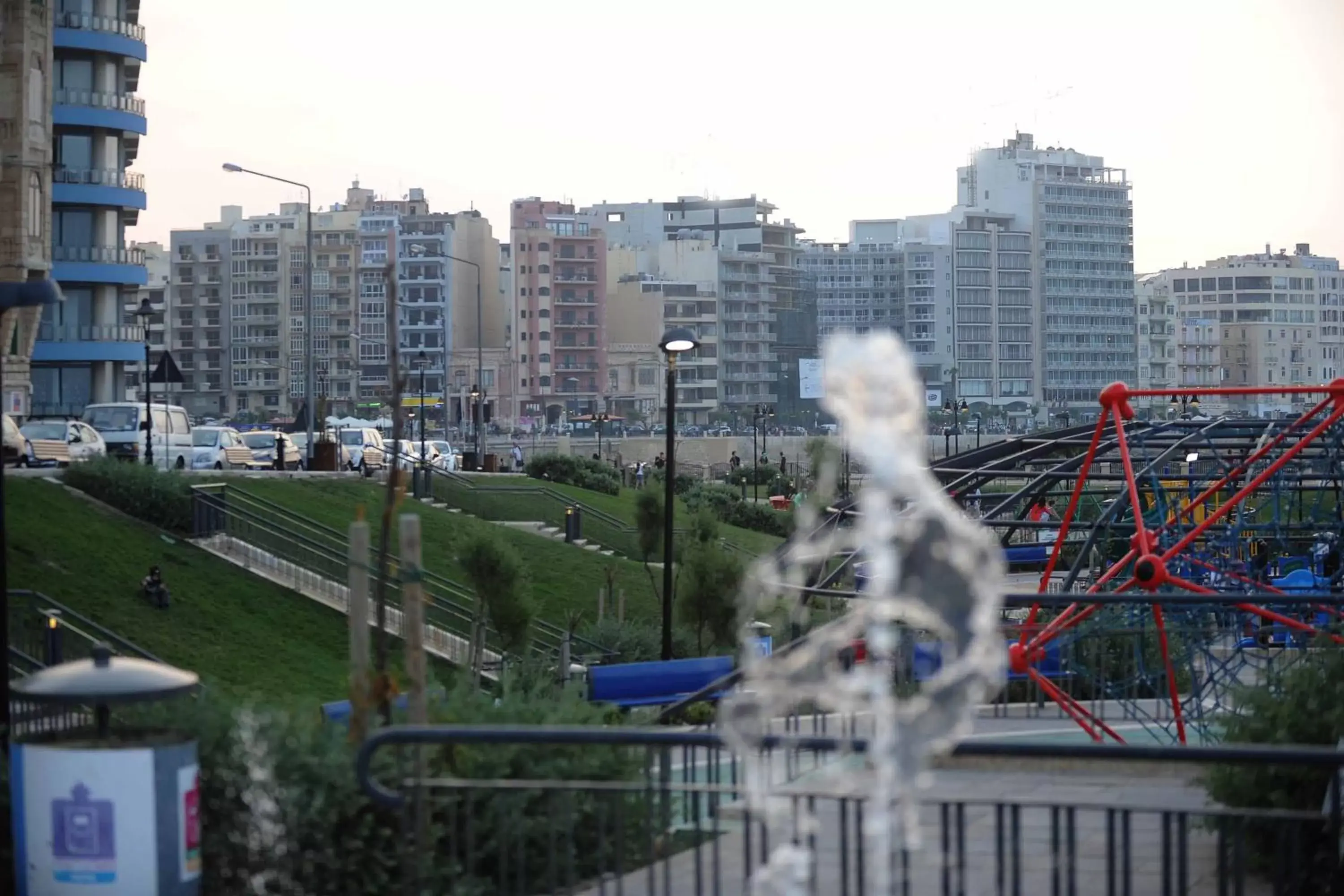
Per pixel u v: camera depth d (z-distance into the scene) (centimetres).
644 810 1352
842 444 842
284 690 3209
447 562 4684
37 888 1092
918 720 723
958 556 709
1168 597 1670
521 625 3356
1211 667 1986
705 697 1834
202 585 3647
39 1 6750
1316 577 3100
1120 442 2311
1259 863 1280
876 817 727
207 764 1196
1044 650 2050
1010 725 1969
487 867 1277
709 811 1420
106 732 1109
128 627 3272
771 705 754
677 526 5419
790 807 1047
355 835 1210
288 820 1188
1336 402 2228
